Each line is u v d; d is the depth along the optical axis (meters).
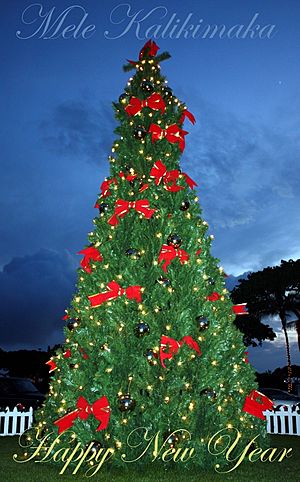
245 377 7.03
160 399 6.14
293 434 12.95
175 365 6.22
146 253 6.86
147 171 7.54
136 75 8.31
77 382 6.36
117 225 7.15
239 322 39.88
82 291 7.17
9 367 50.16
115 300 6.50
